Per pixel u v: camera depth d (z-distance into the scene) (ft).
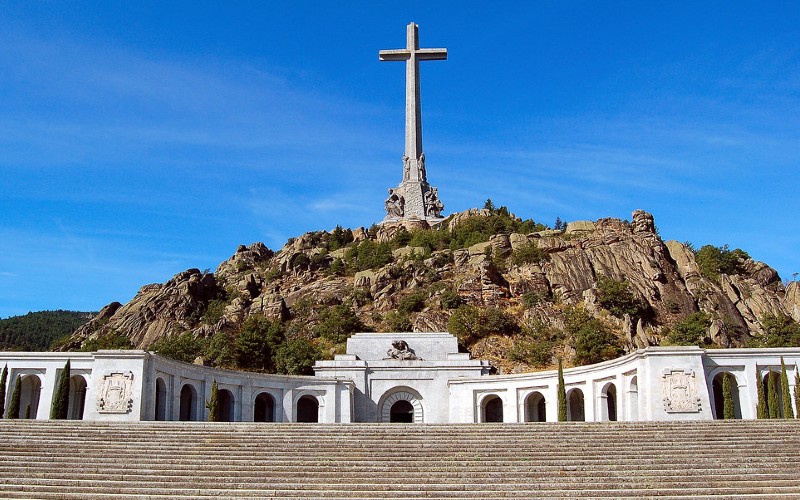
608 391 242.78
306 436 142.72
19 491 111.75
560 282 380.78
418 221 467.11
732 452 130.00
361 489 113.19
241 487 114.21
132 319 388.16
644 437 140.87
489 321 340.59
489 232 441.27
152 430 145.89
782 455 127.65
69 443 136.26
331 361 273.13
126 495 109.29
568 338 330.13
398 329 347.56
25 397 231.71
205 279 418.51
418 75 465.88
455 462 125.39
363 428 146.92
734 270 402.52
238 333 361.51
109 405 196.85
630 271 387.34
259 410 267.39
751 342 341.00
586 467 122.42
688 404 194.59
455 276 390.63
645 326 347.77
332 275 423.23
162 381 212.02
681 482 114.52
